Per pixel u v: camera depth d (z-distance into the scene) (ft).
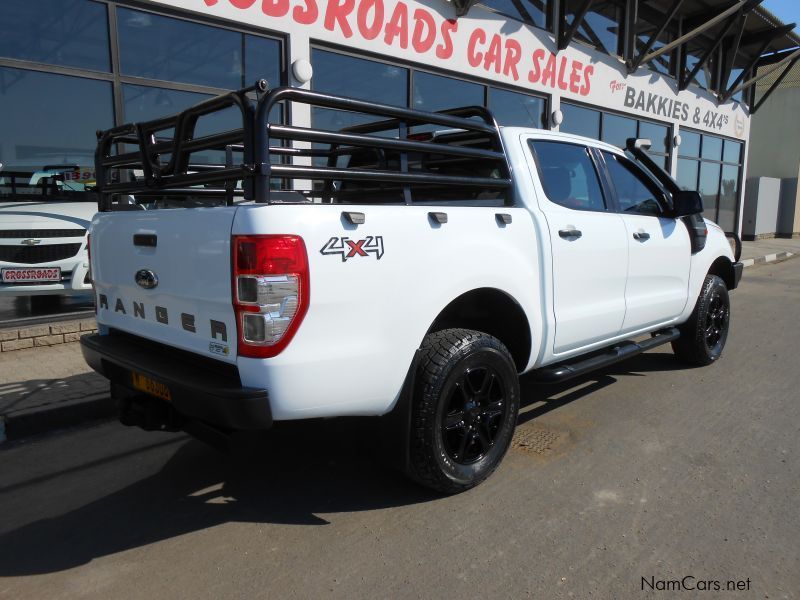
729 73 53.42
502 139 11.28
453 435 9.91
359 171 8.72
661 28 40.70
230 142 8.43
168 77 21.26
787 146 70.64
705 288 16.80
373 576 7.89
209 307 8.16
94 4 19.44
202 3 21.04
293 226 7.51
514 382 10.51
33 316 18.80
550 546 8.52
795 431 12.69
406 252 8.70
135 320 9.91
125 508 9.82
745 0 41.11
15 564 8.29
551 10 35.27
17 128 18.71
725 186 59.52
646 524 9.07
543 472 10.84
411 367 8.99
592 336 12.62
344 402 8.27
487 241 9.96
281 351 7.57
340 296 7.93
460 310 10.98
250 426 7.60
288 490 10.37
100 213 10.70
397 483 10.56
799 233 72.13
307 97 8.21
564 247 11.50
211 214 7.92
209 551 8.55
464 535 8.84
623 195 14.05
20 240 17.74
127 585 7.79
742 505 9.62
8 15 18.06
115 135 10.86
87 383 14.98
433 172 12.94
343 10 24.82
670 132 49.01
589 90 39.06
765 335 21.84
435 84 29.81
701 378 16.44
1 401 13.64
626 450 11.76
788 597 7.40
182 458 11.78
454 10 29.30
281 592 7.59
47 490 10.48
